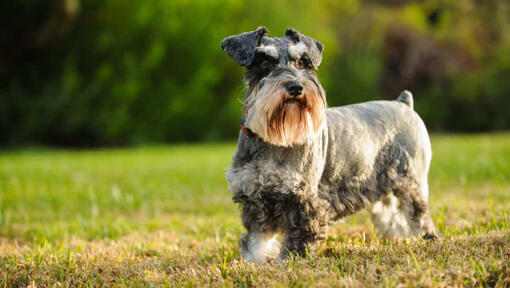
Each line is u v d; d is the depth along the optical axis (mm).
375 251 3820
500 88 29016
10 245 5234
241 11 24953
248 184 4012
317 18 28484
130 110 21625
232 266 3715
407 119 4805
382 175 4594
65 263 4242
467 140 19250
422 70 30094
